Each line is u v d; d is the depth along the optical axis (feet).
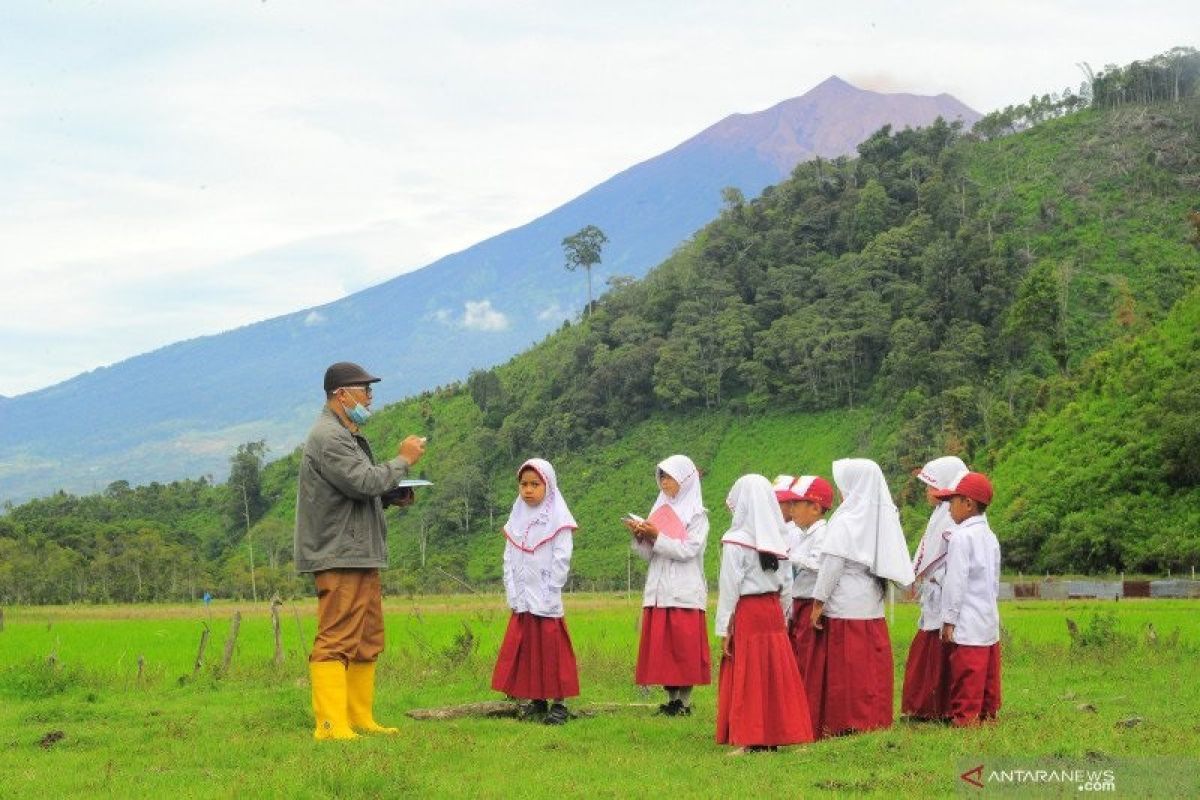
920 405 351.05
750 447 386.32
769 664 39.88
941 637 44.09
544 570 47.83
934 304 381.19
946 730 41.78
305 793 31.30
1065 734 40.19
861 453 349.61
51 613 200.85
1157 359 224.53
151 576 272.92
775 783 33.96
